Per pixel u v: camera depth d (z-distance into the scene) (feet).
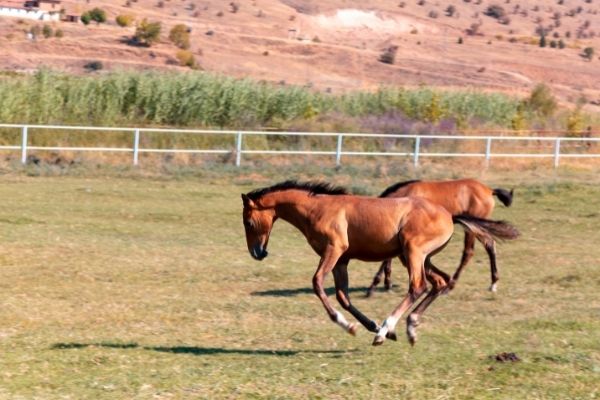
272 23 427.33
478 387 28.04
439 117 131.03
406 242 32.55
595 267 54.90
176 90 119.03
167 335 36.55
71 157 99.30
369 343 35.22
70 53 298.97
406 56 388.57
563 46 442.91
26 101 110.83
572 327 37.96
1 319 38.40
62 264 51.19
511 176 97.55
